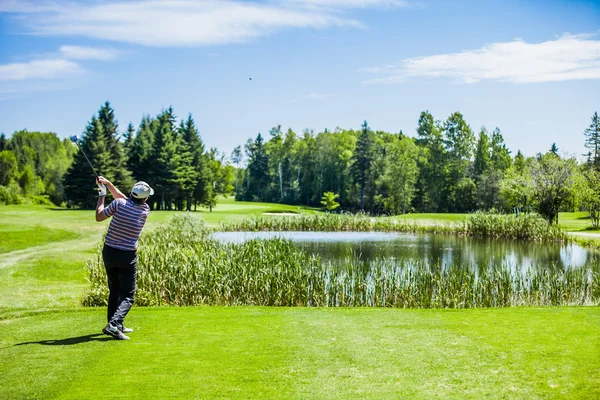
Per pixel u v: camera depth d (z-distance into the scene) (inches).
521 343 238.7
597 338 247.8
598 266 768.9
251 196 4399.6
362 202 3213.6
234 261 504.4
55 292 450.0
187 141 2817.4
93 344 231.6
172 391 177.8
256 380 188.9
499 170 2906.0
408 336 250.4
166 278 461.1
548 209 1525.6
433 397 175.2
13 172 3287.4
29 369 197.9
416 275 549.6
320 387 182.9
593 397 175.2
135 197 242.7
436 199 3164.4
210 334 252.2
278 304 466.0
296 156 4055.1
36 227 946.1
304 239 1231.5
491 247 1075.9
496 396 176.1
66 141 4239.7
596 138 3208.7
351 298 490.9
